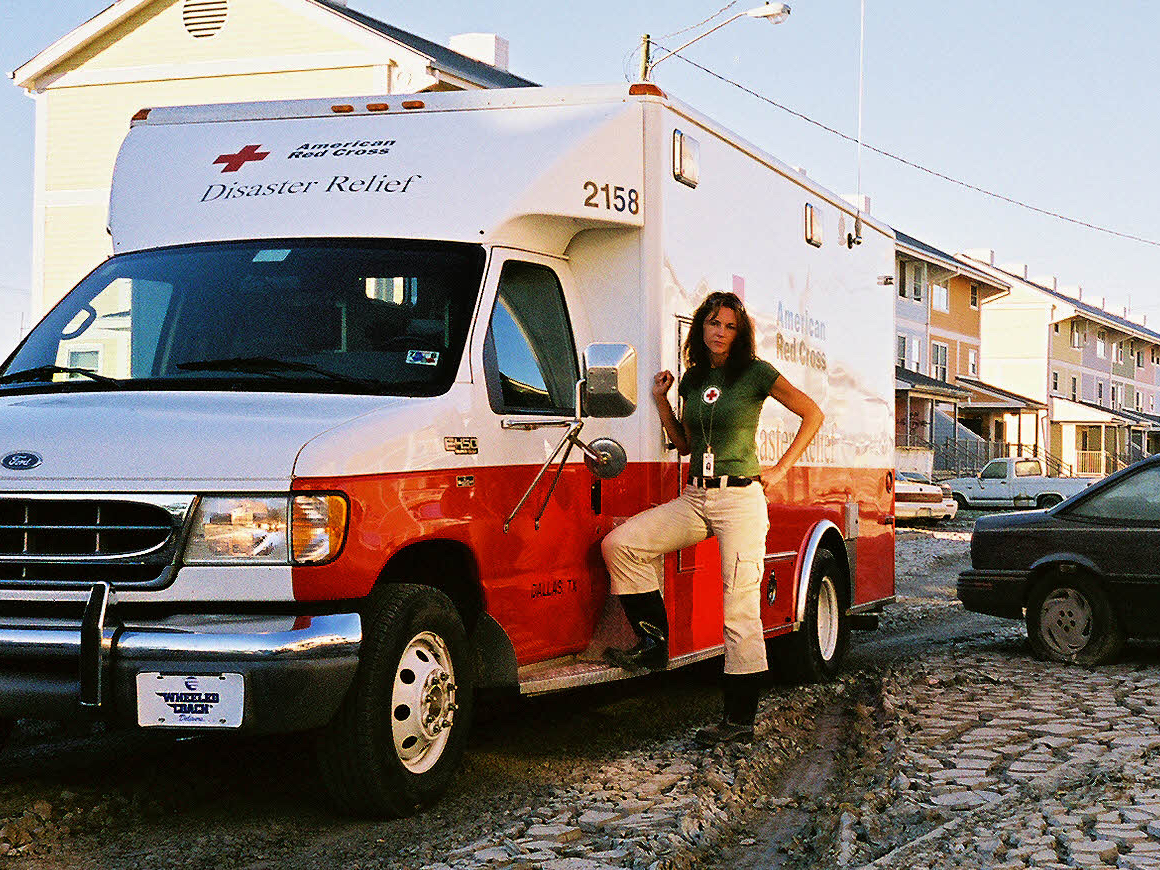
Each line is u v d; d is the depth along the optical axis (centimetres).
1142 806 552
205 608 502
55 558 506
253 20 2919
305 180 649
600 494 675
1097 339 7231
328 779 536
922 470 4644
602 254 689
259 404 539
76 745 680
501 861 481
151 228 654
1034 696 841
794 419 874
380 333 586
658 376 680
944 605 1470
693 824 545
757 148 826
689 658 722
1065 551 1001
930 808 567
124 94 3038
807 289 913
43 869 488
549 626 633
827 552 940
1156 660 1015
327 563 500
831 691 900
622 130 677
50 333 623
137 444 509
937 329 5478
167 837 527
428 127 665
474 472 575
